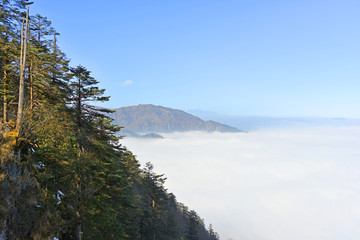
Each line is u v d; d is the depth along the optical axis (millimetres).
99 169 15648
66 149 13609
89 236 15812
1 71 13438
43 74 15094
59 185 13398
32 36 20703
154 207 37094
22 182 10602
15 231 9422
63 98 15102
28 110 13609
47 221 11148
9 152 10398
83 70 14734
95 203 14242
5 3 13672
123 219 24719
